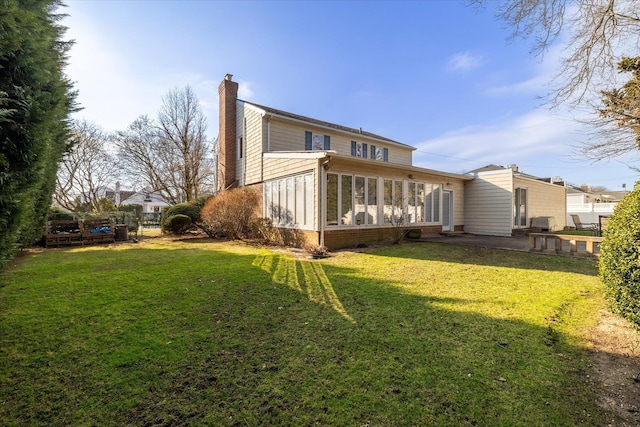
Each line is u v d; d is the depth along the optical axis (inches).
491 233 558.9
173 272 249.6
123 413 82.1
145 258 323.0
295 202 430.6
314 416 81.0
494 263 283.3
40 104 137.2
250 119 589.9
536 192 621.3
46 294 186.9
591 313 153.7
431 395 89.6
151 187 899.4
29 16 125.7
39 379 97.3
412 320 146.8
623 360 109.0
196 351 116.6
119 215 612.7
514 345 120.5
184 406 85.1
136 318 149.3
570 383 95.3
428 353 114.6
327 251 361.7
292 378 98.7
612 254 141.4
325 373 101.5
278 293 192.2
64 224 470.6
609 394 89.8
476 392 90.8
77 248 416.8
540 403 85.7
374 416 80.8
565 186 729.6
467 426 76.9
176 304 169.9
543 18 211.9
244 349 118.4
